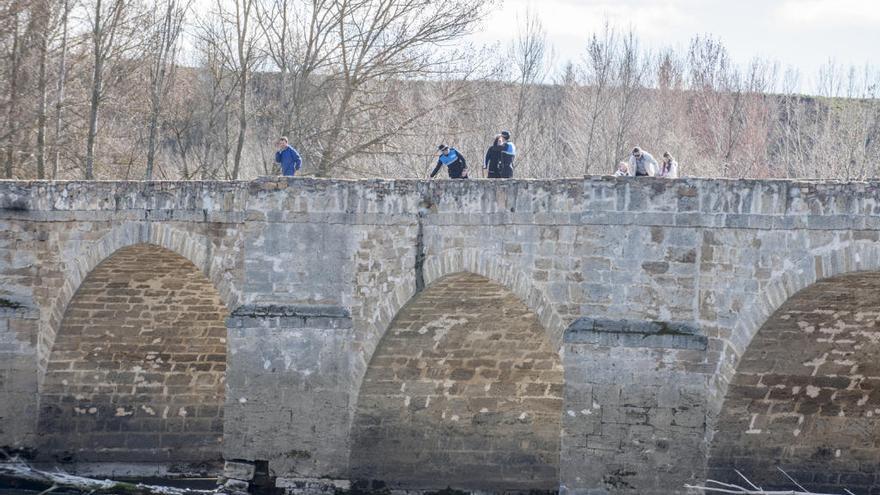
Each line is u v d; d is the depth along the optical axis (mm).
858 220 61219
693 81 153000
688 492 66188
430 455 78000
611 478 67312
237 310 75625
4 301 83625
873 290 62125
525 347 76125
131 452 86562
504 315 74125
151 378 86625
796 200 63031
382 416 76500
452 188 71938
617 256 67562
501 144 78812
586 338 67562
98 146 121312
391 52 111625
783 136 144375
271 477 75312
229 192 77438
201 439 87562
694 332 66000
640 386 66812
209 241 77938
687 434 66125
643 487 66812
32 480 81500
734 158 134000
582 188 68312
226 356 82875
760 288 64062
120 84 122000
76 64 120000
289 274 75375
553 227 69125
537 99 151000
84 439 85562
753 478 68812
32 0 112250
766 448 68438
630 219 67188
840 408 68562
